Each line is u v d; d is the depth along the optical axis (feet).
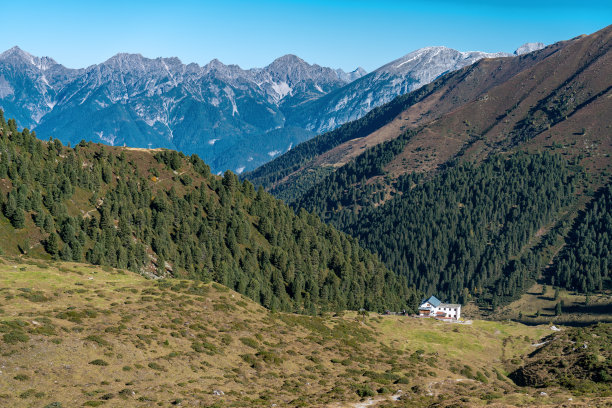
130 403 214.28
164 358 272.92
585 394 294.87
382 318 517.96
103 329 285.84
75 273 422.00
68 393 212.64
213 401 233.35
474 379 380.17
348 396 273.33
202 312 368.89
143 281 431.43
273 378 291.99
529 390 323.16
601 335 488.02
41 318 273.13
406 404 264.31
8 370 215.51
